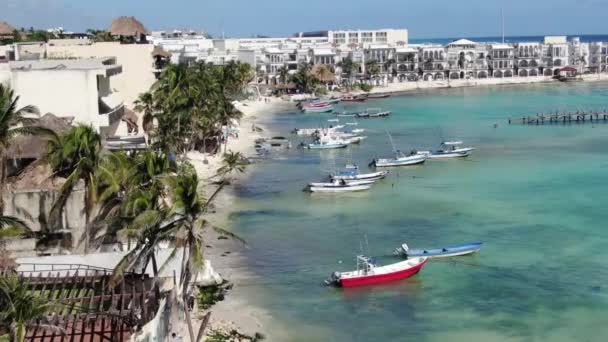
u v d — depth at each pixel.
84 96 68.19
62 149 48.53
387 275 61.44
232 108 129.88
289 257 68.31
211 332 50.56
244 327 52.56
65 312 40.56
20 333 31.33
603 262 65.56
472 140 143.25
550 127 161.88
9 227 45.47
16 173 55.78
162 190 49.72
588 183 99.00
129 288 45.97
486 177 105.00
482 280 61.91
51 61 78.44
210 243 72.44
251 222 80.75
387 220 81.31
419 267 63.09
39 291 44.91
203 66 163.25
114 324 41.31
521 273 63.28
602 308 55.56
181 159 94.56
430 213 84.19
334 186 95.75
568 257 67.12
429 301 57.72
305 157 124.69
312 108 195.50
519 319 54.00
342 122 174.62
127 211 45.78
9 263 47.09
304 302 57.53
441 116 185.38
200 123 108.81
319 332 52.16
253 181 103.44
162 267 44.09
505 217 81.62
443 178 105.12
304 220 81.69
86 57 95.31
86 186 50.09
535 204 87.44
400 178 105.75
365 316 54.97
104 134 72.69
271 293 59.28
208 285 59.97
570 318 53.91
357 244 72.31
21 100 67.50
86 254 49.03
